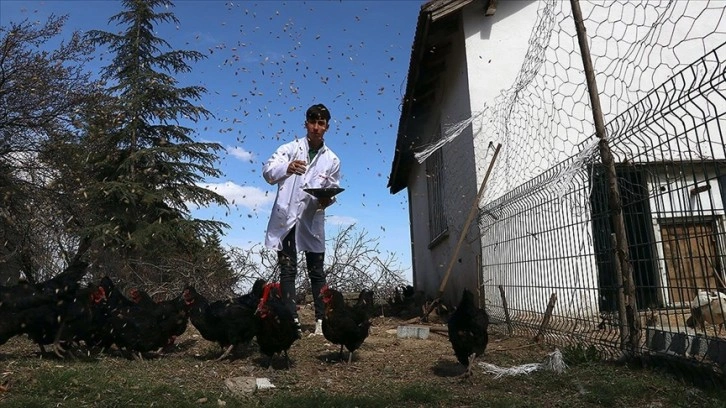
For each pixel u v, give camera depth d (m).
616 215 4.68
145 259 14.67
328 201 6.26
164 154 19.03
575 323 5.41
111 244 13.64
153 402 3.55
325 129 6.74
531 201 6.55
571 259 5.56
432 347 6.19
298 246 6.64
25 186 11.07
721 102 7.26
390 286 11.61
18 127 11.46
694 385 3.81
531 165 8.76
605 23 9.01
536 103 8.89
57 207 11.27
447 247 11.91
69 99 12.11
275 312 4.85
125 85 19.31
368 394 3.91
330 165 6.83
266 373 4.70
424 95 12.17
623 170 4.77
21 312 4.70
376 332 7.61
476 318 4.43
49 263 10.84
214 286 9.58
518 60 9.21
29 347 5.84
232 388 4.04
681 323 4.66
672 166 4.20
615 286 4.74
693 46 8.85
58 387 3.79
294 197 6.62
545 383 4.11
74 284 5.06
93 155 15.54
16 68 11.26
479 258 8.56
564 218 5.70
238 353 5.60
